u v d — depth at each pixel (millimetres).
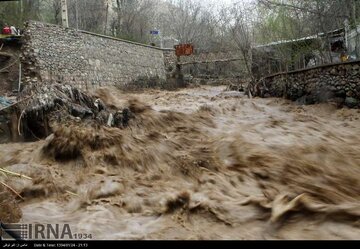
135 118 9172
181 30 40250
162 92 21500
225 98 16469
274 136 7902
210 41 37906
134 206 4188
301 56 16516
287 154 6223
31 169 5477
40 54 15664
